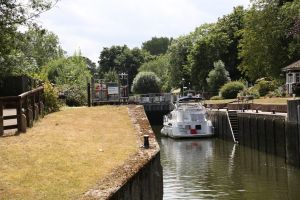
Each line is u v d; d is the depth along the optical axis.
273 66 62.38
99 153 14.22
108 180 10.60
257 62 64.00
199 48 89.56
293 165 27.75
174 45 104.88
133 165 12.17
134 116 24.36
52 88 26.70
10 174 11.23
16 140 15.33
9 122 19.36
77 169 11.98
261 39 62.72
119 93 40.16
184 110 49.09
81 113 25.48
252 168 27.56
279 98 49.44
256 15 62.91
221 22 91.25
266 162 29.77
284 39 61.56
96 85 39.88
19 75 27.16
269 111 38.28
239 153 34.97
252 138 37.56
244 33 66.44
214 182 23.67
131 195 10.97
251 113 37.62
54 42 93.19
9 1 14.17
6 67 23.09
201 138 48.47
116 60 144.25
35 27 15.13
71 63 73.19
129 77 142.38
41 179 10.93
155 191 14.16
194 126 48.59
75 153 13.96
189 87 100.62
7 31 14.39
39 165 12.17
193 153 35.84
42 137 16.28
